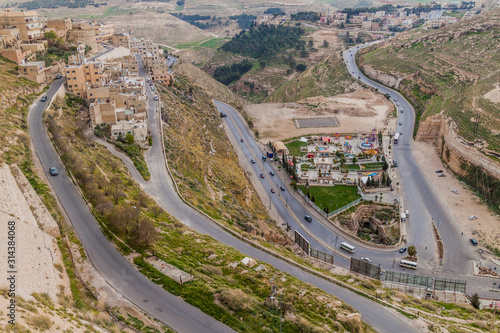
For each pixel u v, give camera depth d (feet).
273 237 363.56
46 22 636.89
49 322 140.36
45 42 546.26
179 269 225.56
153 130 457.27
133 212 256.11
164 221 290.35
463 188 487.20
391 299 258.78
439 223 420.36
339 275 295.28
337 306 221.46
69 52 560.61
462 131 543.39
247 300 206.59
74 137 361.30
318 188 493.36
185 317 191.42
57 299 173.78
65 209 261.85
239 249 283.79
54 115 377.50
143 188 343.67
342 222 425.69
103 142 396.57
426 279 308.19
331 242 389.60
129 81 506.07
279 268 271.08
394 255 371.97
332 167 541.34
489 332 236.02
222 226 309.22
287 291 227.20
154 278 215.10
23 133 324.80
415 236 401.29
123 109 451.53
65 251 222.69
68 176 293.23
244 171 534.37
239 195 437.58
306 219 428.15
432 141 624.18
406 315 234.17
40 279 176.14
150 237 239.91
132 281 211.00
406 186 497.05
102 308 187.01
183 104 606.14
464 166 510.99
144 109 462.19
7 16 535.19
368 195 473.67
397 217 429.38
